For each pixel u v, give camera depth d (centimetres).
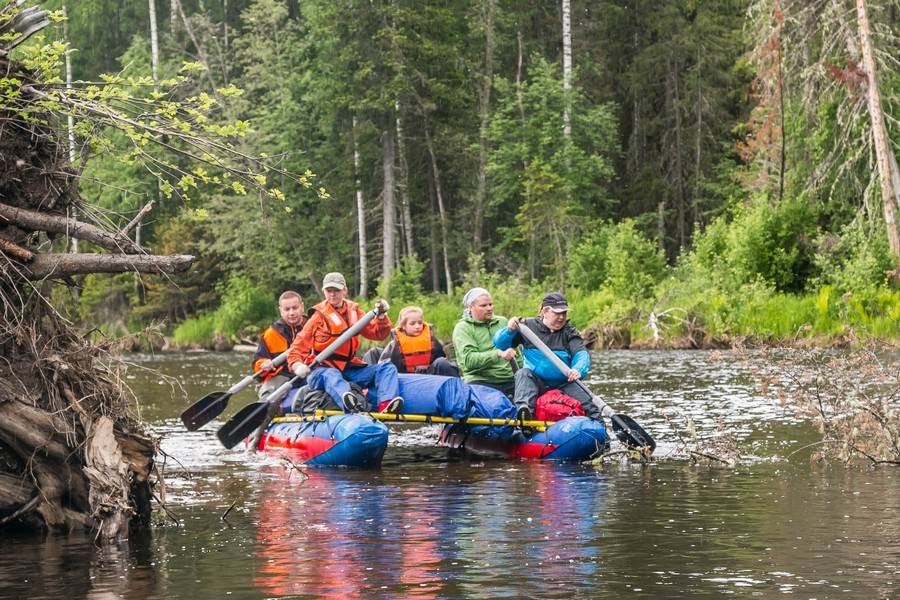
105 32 5534
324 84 4562
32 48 688
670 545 644
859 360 1044
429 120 4406
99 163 872
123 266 700
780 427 1190
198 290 4772
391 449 1163
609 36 5038
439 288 4834
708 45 4559
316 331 1145
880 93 2906
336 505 802
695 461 995
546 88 4362
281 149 4538
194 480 941
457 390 1092
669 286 2948
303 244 4584
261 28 4759
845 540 649
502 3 4872
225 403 1138
